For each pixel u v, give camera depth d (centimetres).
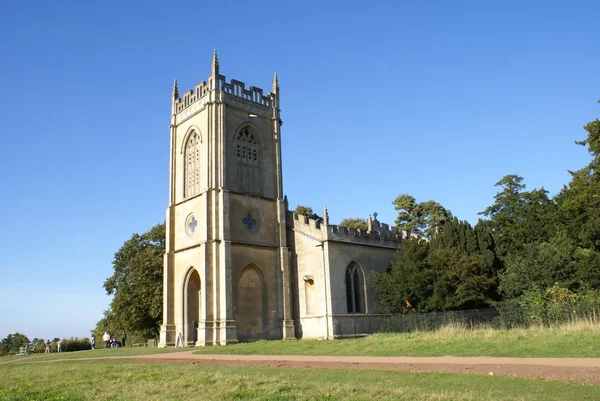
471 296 5338
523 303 5006
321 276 5878
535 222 6328
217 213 5744
